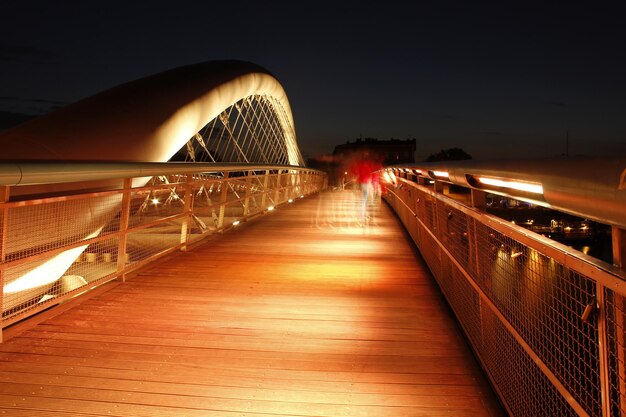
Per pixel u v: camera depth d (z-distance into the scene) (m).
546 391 2.00
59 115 6.20
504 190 2.16
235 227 9.85
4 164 2.88
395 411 2.50
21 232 4.14
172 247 6.75
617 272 1.22
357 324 3.85
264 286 5.04
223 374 2.94
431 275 5.55
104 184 5.49
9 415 2.46
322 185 33.34
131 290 4.82
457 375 2.91
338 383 2.82
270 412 2.50
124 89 7.42
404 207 9.90
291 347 3.37
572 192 1.30
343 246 7.56
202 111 8.95
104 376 2.91
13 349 3.30
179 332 3.66
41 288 4.70
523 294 2.03
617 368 1.29
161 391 2.72
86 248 5.30
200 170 7.11
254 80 13.46
